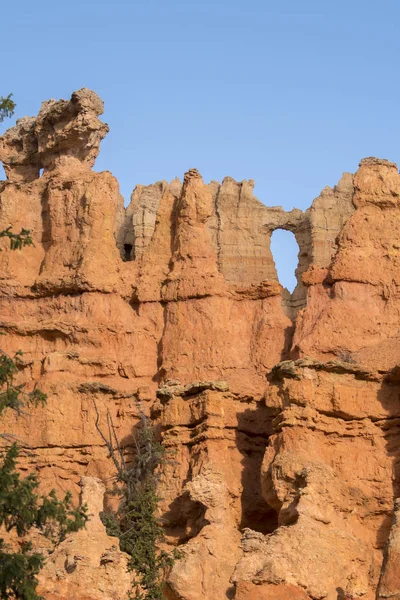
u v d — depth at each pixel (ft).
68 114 228.63
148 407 201.26
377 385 182.19
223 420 187.21
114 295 211.41
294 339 200.44
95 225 214.90
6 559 120.06
